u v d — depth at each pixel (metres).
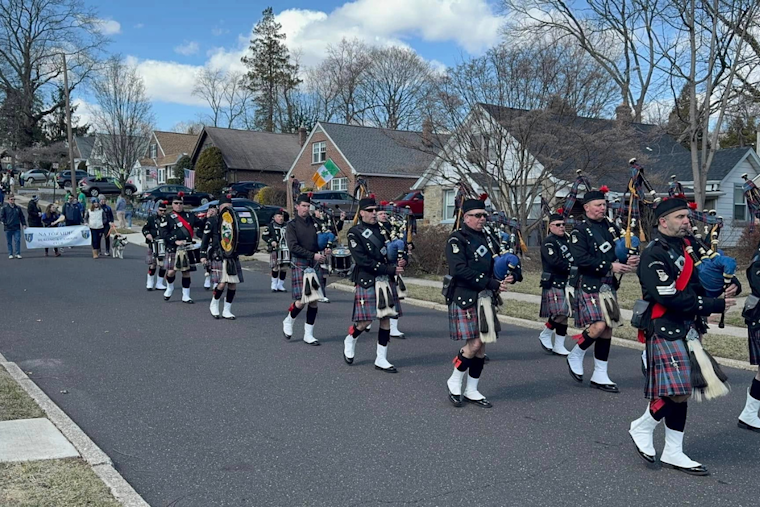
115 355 7.97
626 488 4.39
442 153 18.56
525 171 18.12
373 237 7.31
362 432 5.43
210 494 4.27
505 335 9.68
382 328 7.38
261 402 6.21
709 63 17.44
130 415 5.80
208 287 13.99
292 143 51.03
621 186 21.00
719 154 25.41
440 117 17.42
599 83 16.94
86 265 17.98
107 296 12.65
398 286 9.73
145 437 5.28
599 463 4.81
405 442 5.21
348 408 6.06
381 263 7.28
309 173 40.50
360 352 8.34
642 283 4.53
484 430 5.51
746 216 24.95
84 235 20.42
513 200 19.17
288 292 13.98
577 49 17.97
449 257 5.92
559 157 17.33
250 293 13.72
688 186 23.92
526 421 5.75
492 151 18.62
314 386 6.76
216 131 48.50
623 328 9.74
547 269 8.22
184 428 5.49
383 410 6.01
